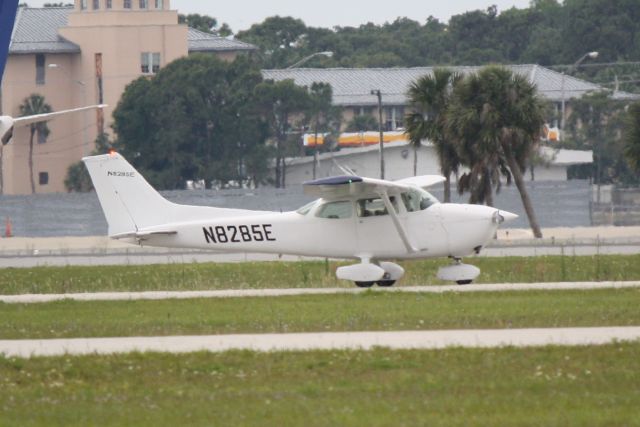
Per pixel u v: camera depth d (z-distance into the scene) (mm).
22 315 86250
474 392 57000
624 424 50625
